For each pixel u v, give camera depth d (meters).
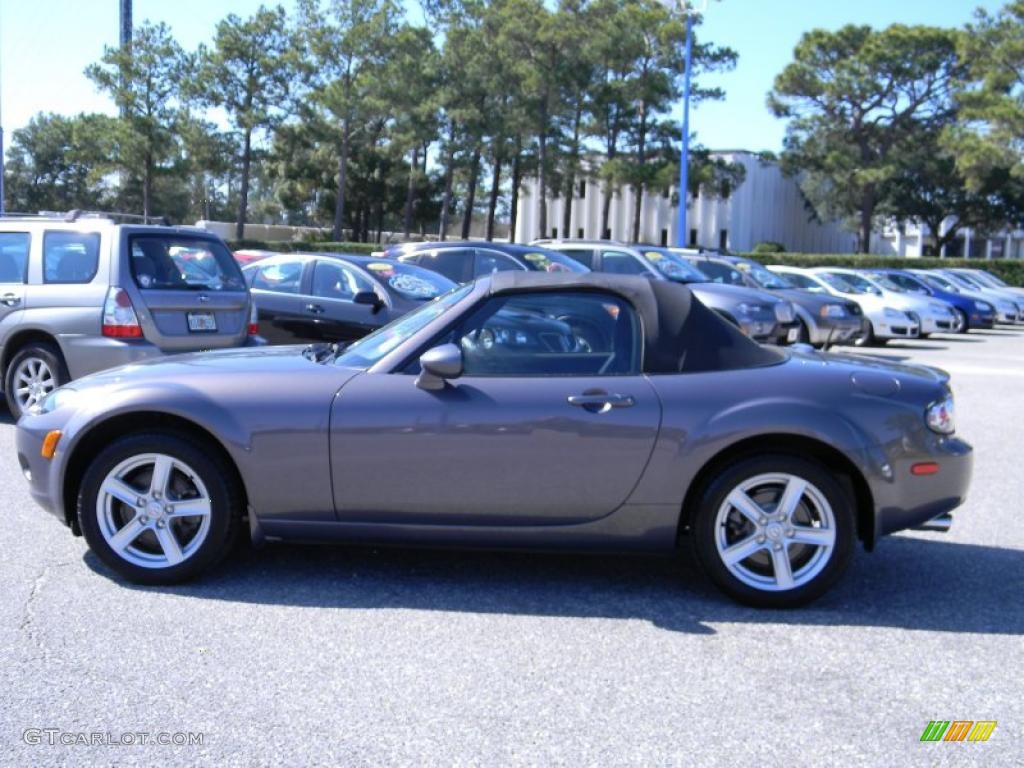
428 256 13.09
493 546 4.63
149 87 45.69
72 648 3.98
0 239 8.34
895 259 47.25
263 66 46.16
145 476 4.72
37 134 69.19
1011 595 4.87
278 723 3.40
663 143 47.53
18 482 6.60
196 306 8.12
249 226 55.03
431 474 4.52
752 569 4.59
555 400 4.50
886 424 4.53
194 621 4.29
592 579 4.97
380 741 3.29
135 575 4.68
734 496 4.51
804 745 3.32
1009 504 6.72
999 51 38.56
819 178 56.91
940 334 23.45
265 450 4.55
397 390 4.57
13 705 3.50
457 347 4.47
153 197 59.56
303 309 10.38
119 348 7.77
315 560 5.15
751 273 18.45
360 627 4.27
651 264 14.91
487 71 44.44
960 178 54.75
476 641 4.15
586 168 51.25
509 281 4.80
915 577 5.13
